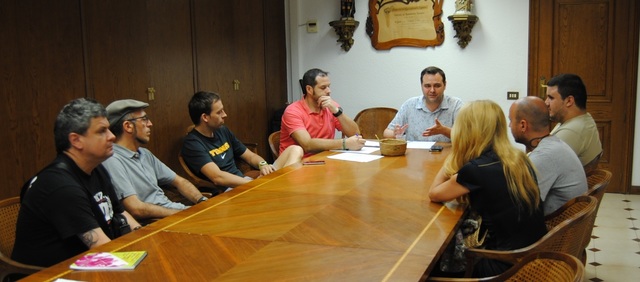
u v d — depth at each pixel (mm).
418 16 5219
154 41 3691
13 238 2162
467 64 5145
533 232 2012
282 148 3846
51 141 2961
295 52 5590
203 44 4207
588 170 2975
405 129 3777
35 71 2855
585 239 2137
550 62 4949
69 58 3051
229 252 1667
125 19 3438
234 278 1466
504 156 2039
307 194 2365
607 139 4934
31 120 2844
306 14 5543
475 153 2107
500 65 5066
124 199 2605
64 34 3016
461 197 2154
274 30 5348
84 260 1594
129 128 2740
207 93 3436
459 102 3975
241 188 2504
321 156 3273
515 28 4984
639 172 4922
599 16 4801
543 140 2381
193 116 3441
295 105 3818
